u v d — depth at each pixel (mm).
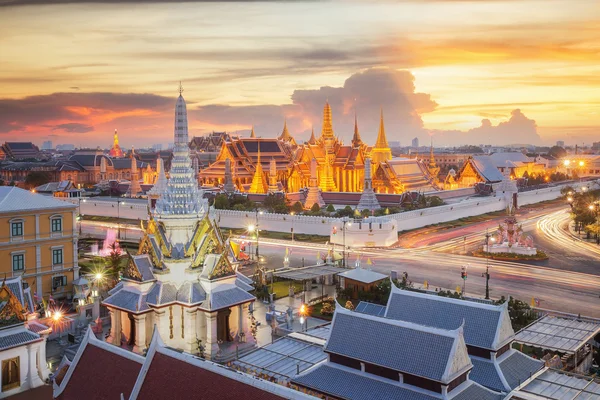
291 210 176875
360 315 49625
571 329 65938
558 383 48688
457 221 176375
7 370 46812
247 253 126500
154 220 69125
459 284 98250
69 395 42000
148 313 65375
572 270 109562
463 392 44062
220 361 62125
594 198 179875
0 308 47062
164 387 37594
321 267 101062
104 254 125000
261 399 33250
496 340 48969
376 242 136875
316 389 47312
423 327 45688
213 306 64938
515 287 96438
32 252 87688
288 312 75562
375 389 45531
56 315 72875
